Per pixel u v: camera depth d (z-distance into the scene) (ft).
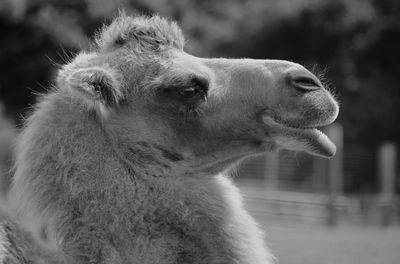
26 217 41.81
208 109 45.01
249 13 272.92
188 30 182.09
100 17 148.46
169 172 43.62
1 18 166.20
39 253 39.63
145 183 42.47
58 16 155.94
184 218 41.50
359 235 141.49
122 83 44.34
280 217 170.60
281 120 44.96
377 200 173.68
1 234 38.99
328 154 45.42
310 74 45.57
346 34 275.80
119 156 42.65
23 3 160.76
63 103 43.34
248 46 271.69
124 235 40.55
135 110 44.14
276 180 183.01
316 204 170.09
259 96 45.16
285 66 45.73
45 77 166.71
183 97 44.42
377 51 284.20
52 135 42.27
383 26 276.41
